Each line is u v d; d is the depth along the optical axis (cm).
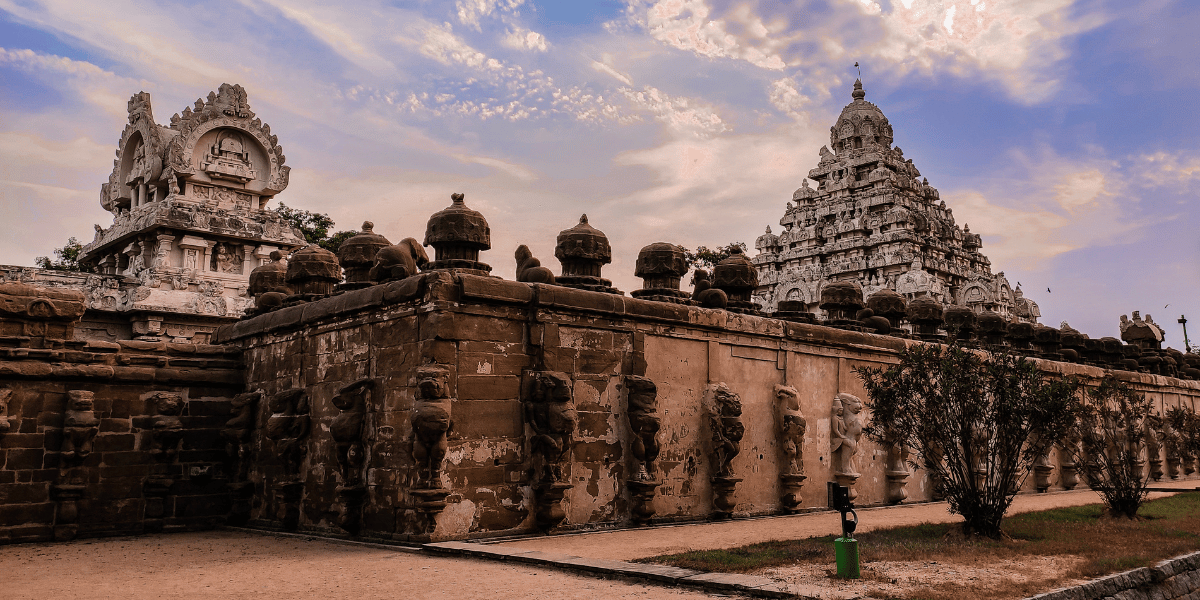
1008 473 1395
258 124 3950
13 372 1516
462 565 1129
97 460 1619
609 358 1577
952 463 1428
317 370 1631
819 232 5756
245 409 1780
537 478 1443
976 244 5981
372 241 1756
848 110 5972
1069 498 2303
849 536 995
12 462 1508
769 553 1148
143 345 1741
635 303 1616
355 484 1447
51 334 1619
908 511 1933
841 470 2017
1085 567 1066
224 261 3734
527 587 966
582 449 1512
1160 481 3136
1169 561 1148
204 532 1683
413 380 1370
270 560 1234
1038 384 1447
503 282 1434
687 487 1684
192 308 3509
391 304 1448
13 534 1488
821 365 2027
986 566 1080
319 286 1872
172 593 994
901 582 952
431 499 1297
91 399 1589
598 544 1309
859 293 2289
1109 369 3130
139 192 3866
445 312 1358
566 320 1511
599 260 1711
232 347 1903
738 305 1942
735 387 1812
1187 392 3544
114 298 3469
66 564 1247
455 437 1348
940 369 1474
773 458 1872
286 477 1631
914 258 5072
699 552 1157
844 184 5703
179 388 1769
